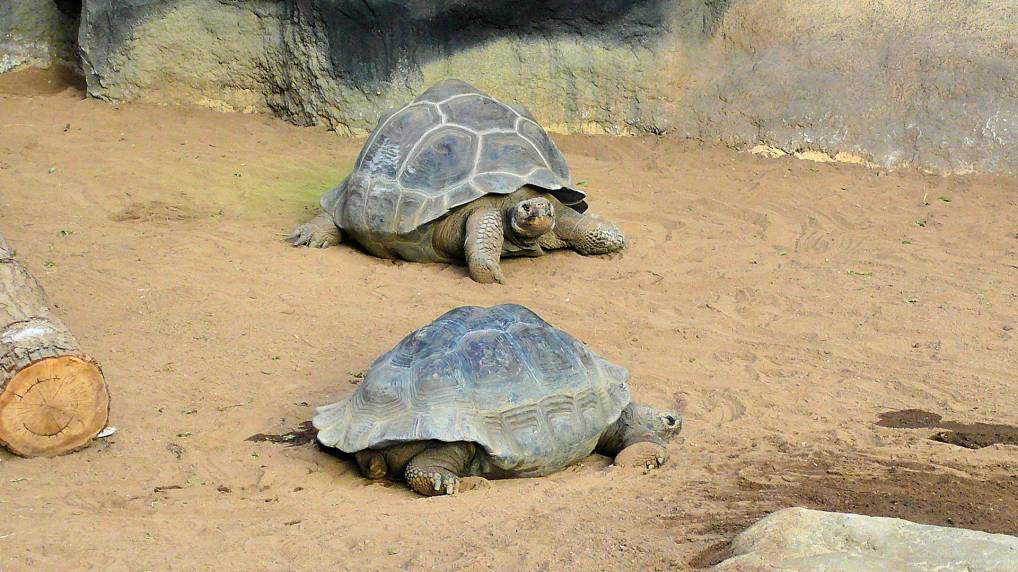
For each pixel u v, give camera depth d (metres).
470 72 14.80
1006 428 6.30
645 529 4.76
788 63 14.34
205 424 6.41
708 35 14.86
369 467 5.62
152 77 15.43
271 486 5.62
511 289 9.26
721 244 10.70
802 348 7.88
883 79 13.91
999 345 7.90
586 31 14.74
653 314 8.70
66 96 15.98
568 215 10.29
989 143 13.21
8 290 6.70
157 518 5.15
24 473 5.73
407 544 4.77
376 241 9.85
